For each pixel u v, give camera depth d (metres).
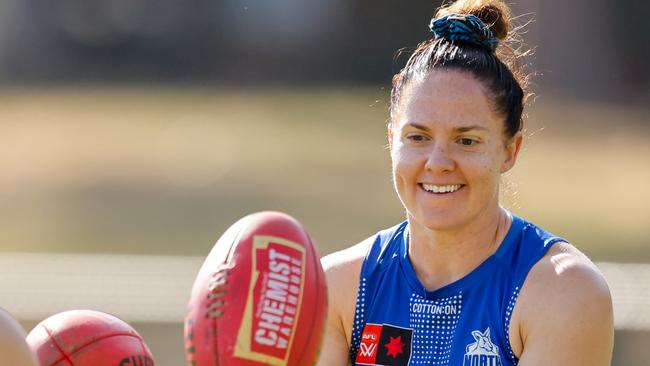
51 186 48.75
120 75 92.94
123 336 7.51
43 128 68.75
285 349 6.16
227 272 6.23
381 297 8.27
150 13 95.62
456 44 7.90
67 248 34.69
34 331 7.52
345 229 38.00
